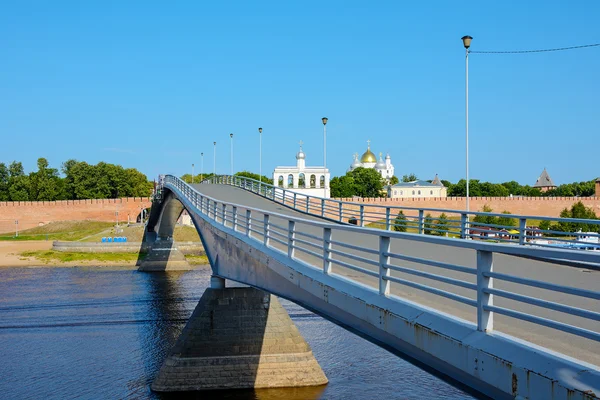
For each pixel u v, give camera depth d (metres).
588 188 178.50
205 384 32.69
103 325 50.19
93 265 99.31
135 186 177.62
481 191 177.25
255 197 62.78
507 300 14.47
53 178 175.62
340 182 174.62
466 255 24.11
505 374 8.92
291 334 34.00
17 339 45.25
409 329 11.55
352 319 14.45
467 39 34.94
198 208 41.47
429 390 32.66
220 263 32.53
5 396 32.53
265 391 32.75
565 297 14.72
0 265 97.94
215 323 33.28
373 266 20.53
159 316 54.09
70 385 34.22
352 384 33.75
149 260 92.44
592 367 7.84
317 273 16.69
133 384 34.25
